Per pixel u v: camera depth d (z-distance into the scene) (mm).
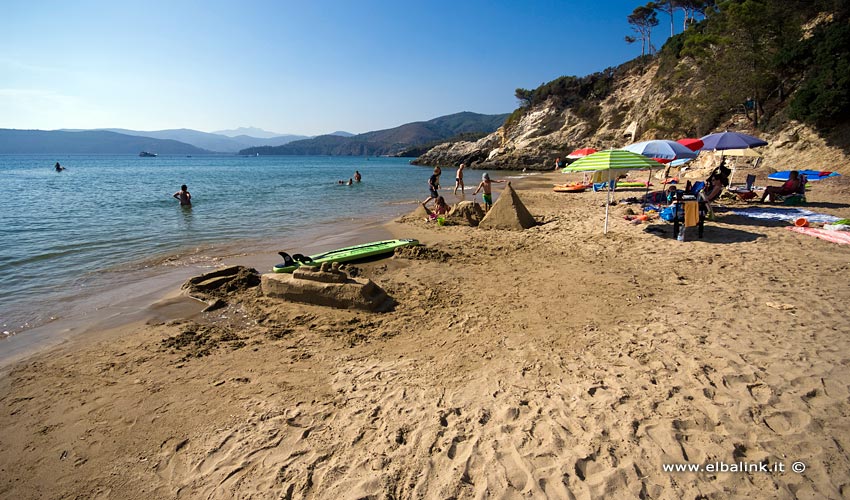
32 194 23328
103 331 5641
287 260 7773
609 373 4117
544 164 54906
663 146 10891
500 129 78938
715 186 11406
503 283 7152
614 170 9594
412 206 18797
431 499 2730
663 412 3484
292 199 21469
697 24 45500
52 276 8133
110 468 3164
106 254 9797
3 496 2920
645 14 69125
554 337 4984
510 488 2791
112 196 22297
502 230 11828
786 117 23859
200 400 3975
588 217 12984
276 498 2803
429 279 7504
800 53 24281
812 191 15586
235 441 3385
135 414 3793
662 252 8484
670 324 5148
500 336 5094
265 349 5008
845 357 4164
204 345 5137
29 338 5469
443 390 3984
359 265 8477
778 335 4695
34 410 3895
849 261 7254
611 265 7910
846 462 2881
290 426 3547
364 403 3826
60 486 3002
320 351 4918
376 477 2924
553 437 3254
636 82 59938
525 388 3941
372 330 5449
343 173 52688
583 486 2791
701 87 33844
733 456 2992
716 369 4066
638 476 2848
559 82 70688
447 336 5180
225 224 13844
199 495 2873
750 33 27031
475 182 33750
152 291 7234
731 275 6895
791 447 3053
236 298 6734
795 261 7379
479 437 3297
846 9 24156
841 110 19938
